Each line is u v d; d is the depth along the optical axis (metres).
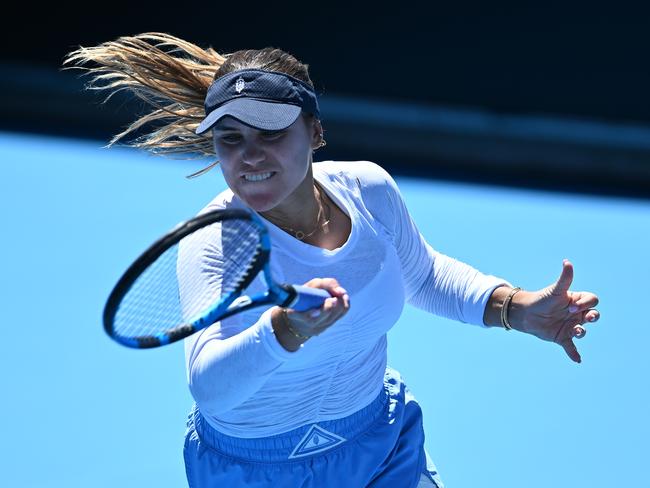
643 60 32.91
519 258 26.86
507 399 20.69
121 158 31.92
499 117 33.47
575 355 12.66
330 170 11.73
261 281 10.84
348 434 12.09
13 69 34.03
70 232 27.14
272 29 33.00
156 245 9.06
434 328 23.09
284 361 10.10
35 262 25.55
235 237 10.35
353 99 33.50
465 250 27.16
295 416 11.62
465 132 33.38
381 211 11.84
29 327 22.70
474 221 29.09
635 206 31.27
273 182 10.71
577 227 29.22
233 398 10.41
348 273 11.21
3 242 26.45
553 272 26.16
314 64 33.25
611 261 27.02
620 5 32.53
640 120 33.22
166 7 33.00
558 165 33.16
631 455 19.14
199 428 12.23
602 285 25.62
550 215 30.02
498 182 32.38
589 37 32.84
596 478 18.42
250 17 32.91
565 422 20.06
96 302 23.88
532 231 28.67
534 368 21.81
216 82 10.83
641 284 25.81
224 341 10.47
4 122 33.72
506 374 21.53
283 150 10.65
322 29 33.12
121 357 21.72
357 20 33.12
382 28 33.22
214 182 30.38
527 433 19.66
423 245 12.83
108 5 33.44
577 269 26.44
